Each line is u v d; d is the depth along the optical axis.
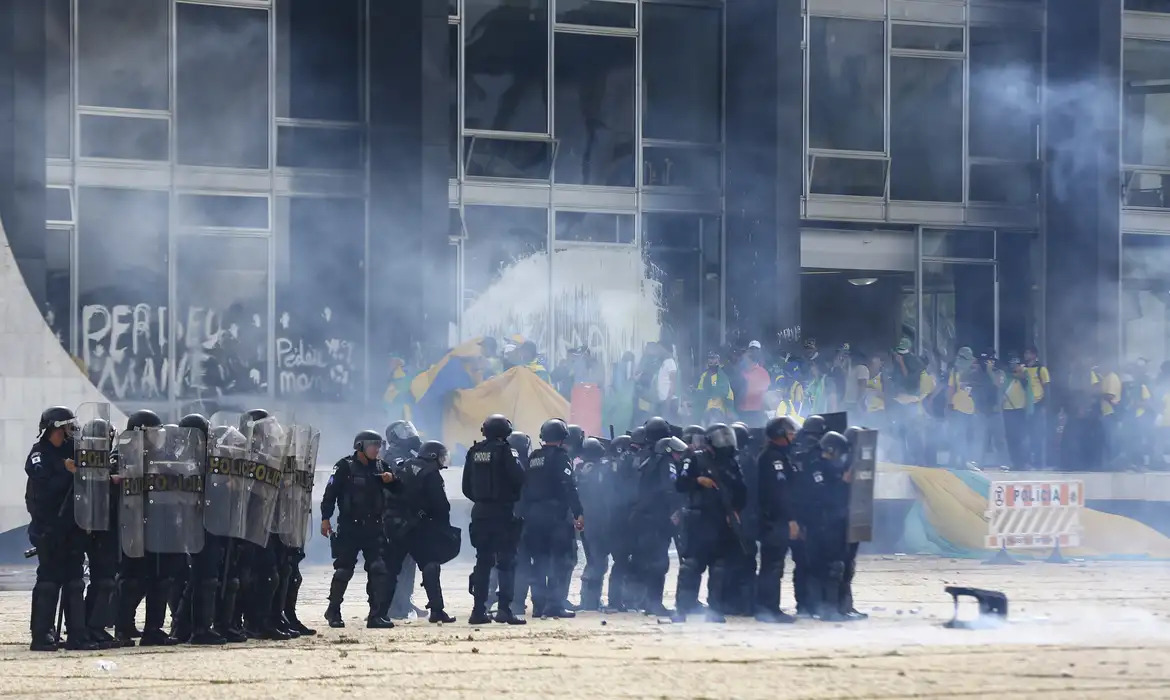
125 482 56.53
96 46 116.56
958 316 136.75
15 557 95.62
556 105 127.19
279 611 60.16
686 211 129.88
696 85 130.75
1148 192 139.62
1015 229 137.50
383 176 121.31
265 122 120.50
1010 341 137.50
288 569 60.38
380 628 62.97
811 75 133.00
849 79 133.88
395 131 121.31
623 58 129.00
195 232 118.44
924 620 65.19
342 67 122.19
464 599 77.81
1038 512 97.62
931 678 45.72
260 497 58.38
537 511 67.31
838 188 133.38
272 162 120.31
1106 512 111.25
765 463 65.25
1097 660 50.03
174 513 56.97
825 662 49.56
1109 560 99.81
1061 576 87.81
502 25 125.94
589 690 43.53
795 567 67.25
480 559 64.75
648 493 69.44
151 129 117.69
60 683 46.59
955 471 104.38
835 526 65.31
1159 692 43.25
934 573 90.00
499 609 64.69
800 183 129.12
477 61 125.19
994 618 60.91
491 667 48.75
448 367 104.69
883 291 134.88
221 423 58.84
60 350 96.38
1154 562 98.69
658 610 69.88
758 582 65.31
